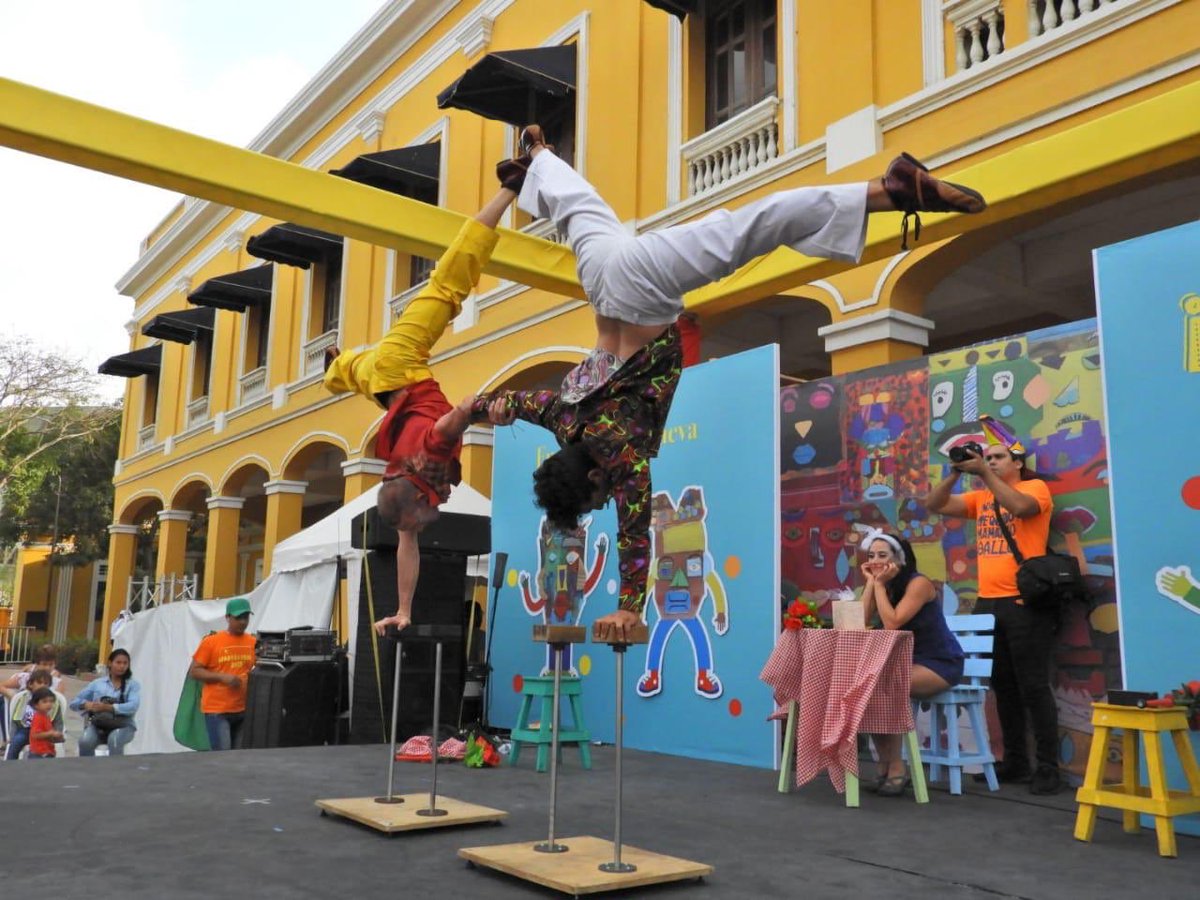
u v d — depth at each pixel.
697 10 9.64
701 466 6.71
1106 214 8.22
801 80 8.48
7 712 9.29
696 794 5.09
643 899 3.15
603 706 7.28
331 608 8.91
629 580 3.12
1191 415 4.34
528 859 3.43
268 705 7.77
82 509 29.52
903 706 4.82
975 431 5.78
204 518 29.48
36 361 27.91
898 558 5.05
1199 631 4.23
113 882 3.24
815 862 3.65
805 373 12.34
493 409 3.47
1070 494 5.30
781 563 6.62
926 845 3.93
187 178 5.43
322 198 5.82
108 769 5.66
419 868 3.50
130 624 11.77
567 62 10.85
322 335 15.38
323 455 17.70
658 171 9.79
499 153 11.95
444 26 13.36
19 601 32.47
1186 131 4.45
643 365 3.16
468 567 9.09
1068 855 3.77
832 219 2.92
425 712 7.48
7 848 3.72
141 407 23.11
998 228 6.95
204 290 17.19
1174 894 3.24
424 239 6.17
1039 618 5.01
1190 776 3.99
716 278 3.09
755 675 6.11
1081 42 6.52
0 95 4.96
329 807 4.33
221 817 4.33
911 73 7.59
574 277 6.82
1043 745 4.99
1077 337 5.37
